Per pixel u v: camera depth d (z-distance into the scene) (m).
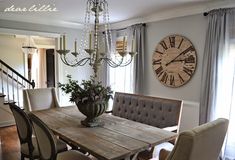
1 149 3.50
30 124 2.36
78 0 3.20
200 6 3.44
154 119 3.17
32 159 2.45
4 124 4.88
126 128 2.35
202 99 3.40
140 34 4.36
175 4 3.40
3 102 4.86
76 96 2.29
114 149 1.77
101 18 4.44
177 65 3.84
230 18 3.12
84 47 5.29
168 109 3.04
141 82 4.42
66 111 3.12
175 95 3.92
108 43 5.11
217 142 1.67
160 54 4.10
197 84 3.60
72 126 2.39
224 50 3.17
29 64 7.31
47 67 7.72
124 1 3.23
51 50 7.48
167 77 4.00
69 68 5.14
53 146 1.93
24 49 6.65
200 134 1.40
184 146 1.37
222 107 3.21
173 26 3.89
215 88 3.22
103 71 5.29
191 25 3.63
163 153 2.04
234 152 3.17
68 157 2.18
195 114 3.62
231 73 3.16
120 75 4.91
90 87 2.28
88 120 2.42
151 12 3.94
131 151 1.74
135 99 3.51
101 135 2.11
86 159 2.16
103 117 2.82
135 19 4.51
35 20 4.52
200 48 3.53
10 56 6.43
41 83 7.75
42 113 2.98
